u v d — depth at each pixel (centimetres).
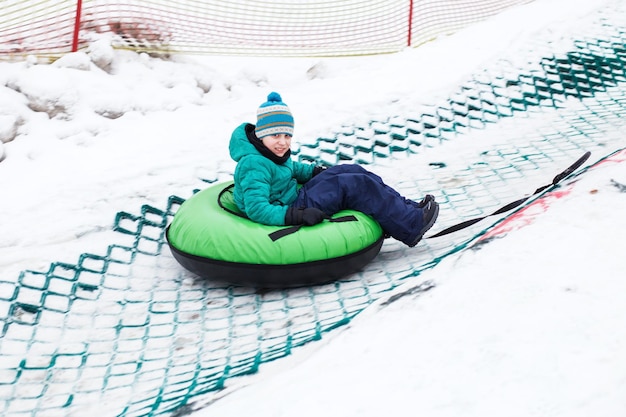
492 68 725
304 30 934
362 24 978
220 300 374
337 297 355
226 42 838
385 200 375
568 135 586
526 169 522
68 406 288
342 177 378
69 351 331
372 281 369
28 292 377
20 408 290
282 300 365
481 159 556
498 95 676
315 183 388
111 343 337
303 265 357
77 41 704
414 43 927
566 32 802
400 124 626
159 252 435
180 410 247
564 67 724
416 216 378
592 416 167
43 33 725
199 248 367
